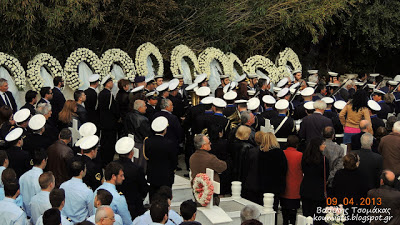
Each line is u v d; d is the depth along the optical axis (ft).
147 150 34.60
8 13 54.60
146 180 33.73
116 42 68.74
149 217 25.85
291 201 35.50
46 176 27.71
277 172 35.17
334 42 90.27
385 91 65.67
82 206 28.40
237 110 44.52
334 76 62.03
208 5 73.10
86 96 47.83
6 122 38.88
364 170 32.78
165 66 72.38
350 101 45.06
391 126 44.96
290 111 49.90
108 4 64.34
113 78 60.75
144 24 66.80
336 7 74.38
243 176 36.88
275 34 77.05
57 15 56.44
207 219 31.37
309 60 86.43
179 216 26.99
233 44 74.28
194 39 72.18
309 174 33.78
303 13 74.43
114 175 27.86
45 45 60.85
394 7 82.43
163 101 42.04
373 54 91.20
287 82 59.52
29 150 35.29
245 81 57.52
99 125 47.75
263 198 35.37
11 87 53.93
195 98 57.41
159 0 66.69
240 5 75.25
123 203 27.71
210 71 67.51
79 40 63.67
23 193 30.37
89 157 32.19
